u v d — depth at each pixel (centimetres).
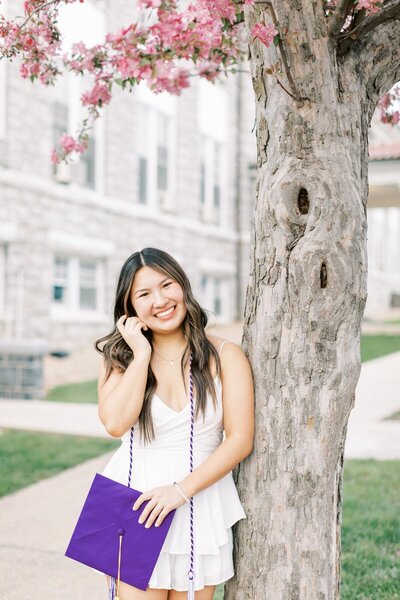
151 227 1755
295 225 237
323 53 234
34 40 320
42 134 1405
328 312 232
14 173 1329
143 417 238
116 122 1616
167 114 1830
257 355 246
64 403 1011
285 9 232
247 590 248
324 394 237
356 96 244
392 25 253
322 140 235
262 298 246
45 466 646
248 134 2216
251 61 255
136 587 228
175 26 210
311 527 240
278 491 242
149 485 236
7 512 520
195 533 233
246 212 2214
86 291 1572
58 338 1456
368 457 661
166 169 1845
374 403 982
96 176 1585
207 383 240
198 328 247
